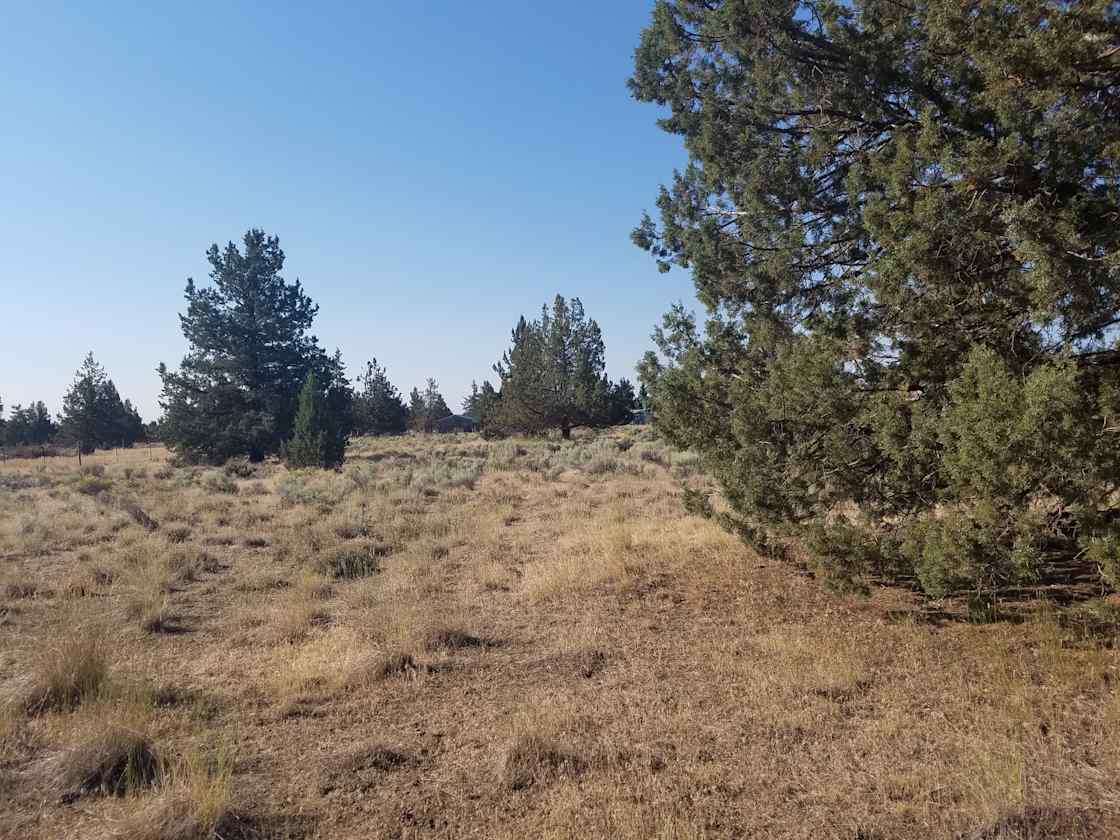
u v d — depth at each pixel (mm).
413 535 14359
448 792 4219
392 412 80188
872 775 4156
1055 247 5172
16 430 65688
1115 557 5035
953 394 5633
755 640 6855
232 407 45125
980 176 5480
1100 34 5184
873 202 6184
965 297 6031
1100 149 5398
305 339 49156
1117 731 4457
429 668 6570
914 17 6762
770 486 7578
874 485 6945
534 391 53469
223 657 7133
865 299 6871
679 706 5352
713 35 8141
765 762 4391
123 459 50531
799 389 6855
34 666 6070
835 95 7109
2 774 4391
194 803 3861
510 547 12789
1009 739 4484
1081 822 3516
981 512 5359
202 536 14695
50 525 15633
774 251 7918
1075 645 5918
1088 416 5094
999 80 5520
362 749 4738
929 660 5941
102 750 4410
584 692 5766
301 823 3904
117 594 9969
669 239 8891
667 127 8844
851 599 7887
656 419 9062
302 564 11789
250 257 46938
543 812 3916
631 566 10094
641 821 3729
